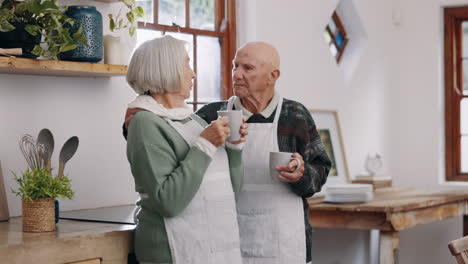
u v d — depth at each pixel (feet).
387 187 16.15
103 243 7.25
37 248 6.69
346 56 16.65
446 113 17.80
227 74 13.33
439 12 17.62
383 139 17.37
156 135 6.74
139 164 6.71
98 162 9.76
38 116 9.08
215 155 7.13
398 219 12.00
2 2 8.26
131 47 10.33
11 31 8.10
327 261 15.76
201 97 12.89
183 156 6.91
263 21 13.71
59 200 9.27
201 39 12.89
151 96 7.18
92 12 8.80
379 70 17.25
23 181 7.43
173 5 12.36
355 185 13.10
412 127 17.79
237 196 7.48
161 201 6.64
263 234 8.14
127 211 9.24
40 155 8.00
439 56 17.63
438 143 17.52
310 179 7.98
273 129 8.23
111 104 9.95
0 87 8.71
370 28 16.81
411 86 17.80
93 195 9.68
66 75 9.23
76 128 9.51
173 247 6.88
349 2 16.16
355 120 16.37
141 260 7.12
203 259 6.91
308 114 8.44
